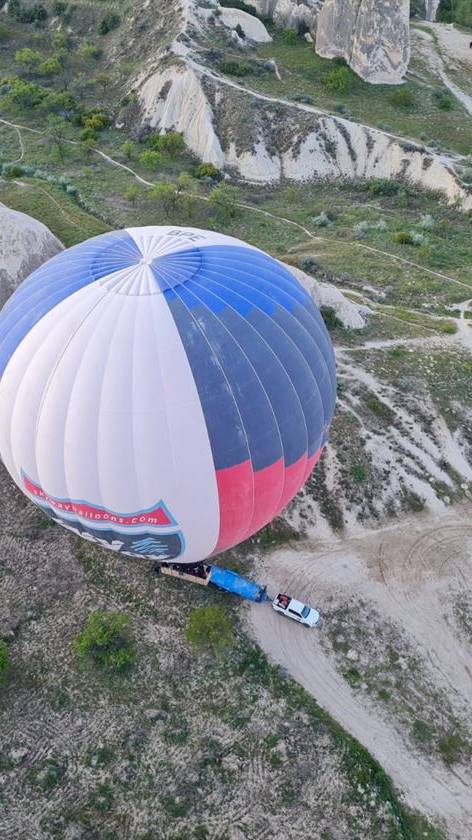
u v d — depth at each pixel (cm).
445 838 2530
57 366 2361
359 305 5438
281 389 2464
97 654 2903
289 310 2608
